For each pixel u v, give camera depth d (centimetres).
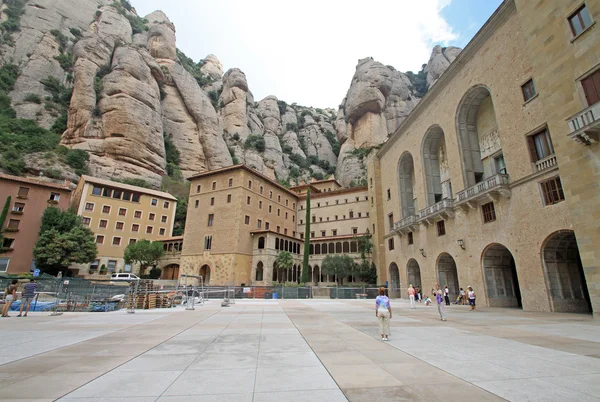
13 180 4906
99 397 448
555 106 1772
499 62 2503
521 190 2222
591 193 1556
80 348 806
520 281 2183
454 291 3259
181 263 5681
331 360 684
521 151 2245
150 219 6506
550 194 2017
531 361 668
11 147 6134
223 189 5669
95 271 5516
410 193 4388
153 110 8450
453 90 3112
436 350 791
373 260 5247
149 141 8031
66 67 8575
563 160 1708
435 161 3753
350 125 11319
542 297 2012
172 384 512
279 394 465
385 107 11256
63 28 9044
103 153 7288
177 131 9519
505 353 750
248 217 5544
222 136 10512
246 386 503
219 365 639
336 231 6588
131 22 10838
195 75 12850
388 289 4041
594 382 518
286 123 13562
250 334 1048
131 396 453
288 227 6769
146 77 8738
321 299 3550
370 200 5603
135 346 837
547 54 1831
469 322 1421
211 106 10569
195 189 6034
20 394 455
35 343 874
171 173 8762
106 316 1658
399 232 4206
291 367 625
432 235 3412
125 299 2270
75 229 4775
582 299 1992
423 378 547
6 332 1077
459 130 3031
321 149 12706
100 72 8556
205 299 3253
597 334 1045
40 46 8344
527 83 2250
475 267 2677
